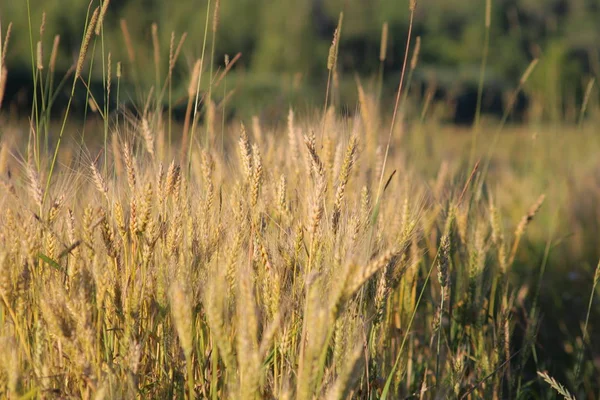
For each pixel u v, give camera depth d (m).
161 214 2.15
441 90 25.36
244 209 2.23
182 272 2.01
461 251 3.02
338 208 2.13
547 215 5.93
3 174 2.27
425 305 3.44
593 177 6.72
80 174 2.23
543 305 4.52
